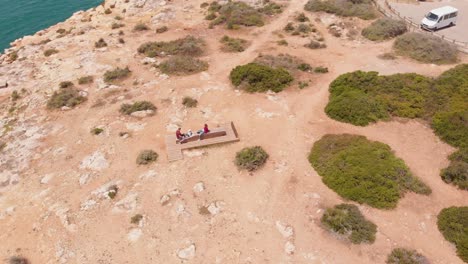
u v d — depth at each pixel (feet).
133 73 150.82
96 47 173.17
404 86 130.93
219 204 93.25
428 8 206.49
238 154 106.73
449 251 81.51
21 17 253.65
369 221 87.45
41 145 116.37
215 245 84.23
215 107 128.98
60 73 153.69
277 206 92.48
